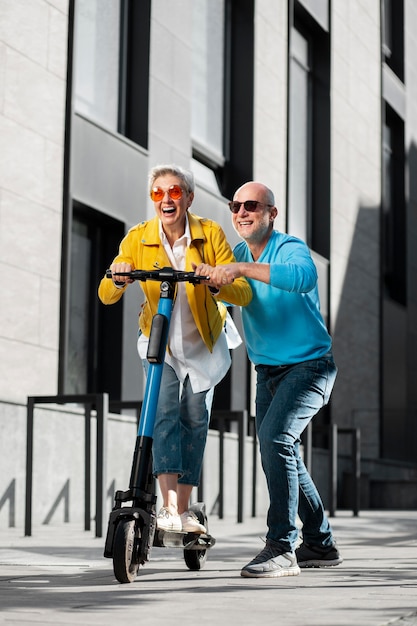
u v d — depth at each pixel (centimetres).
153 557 548
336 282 1600
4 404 824
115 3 1090
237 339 485
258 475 1214
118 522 405
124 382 1030
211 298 444
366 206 1747
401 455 1803
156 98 1115
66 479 892
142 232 450
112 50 1081
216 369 450
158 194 434
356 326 1681
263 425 461
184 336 443
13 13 899
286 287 437
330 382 473
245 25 1349
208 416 455
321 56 1606
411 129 2027
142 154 1079
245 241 474
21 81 903
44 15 938
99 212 1010
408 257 1969
